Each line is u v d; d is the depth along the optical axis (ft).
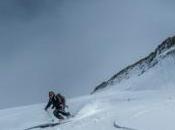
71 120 65.98
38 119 73.46
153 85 282.36
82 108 70.33
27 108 99.96
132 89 294.87
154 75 303.68
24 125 70.38
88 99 93.61
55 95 68.28
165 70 305.53
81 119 65.26
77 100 96.22
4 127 72.49
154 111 62.18
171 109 62.39
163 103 69.87
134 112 63.41
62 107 67.77
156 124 53.31
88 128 57.62
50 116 72.18
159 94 93.86
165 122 53.83
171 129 50.42
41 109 87.20
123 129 53.47
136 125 53.93
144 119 57.00
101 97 98.58
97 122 60.39
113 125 56.70
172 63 317.83
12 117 81.35
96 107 72.08
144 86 290.97
